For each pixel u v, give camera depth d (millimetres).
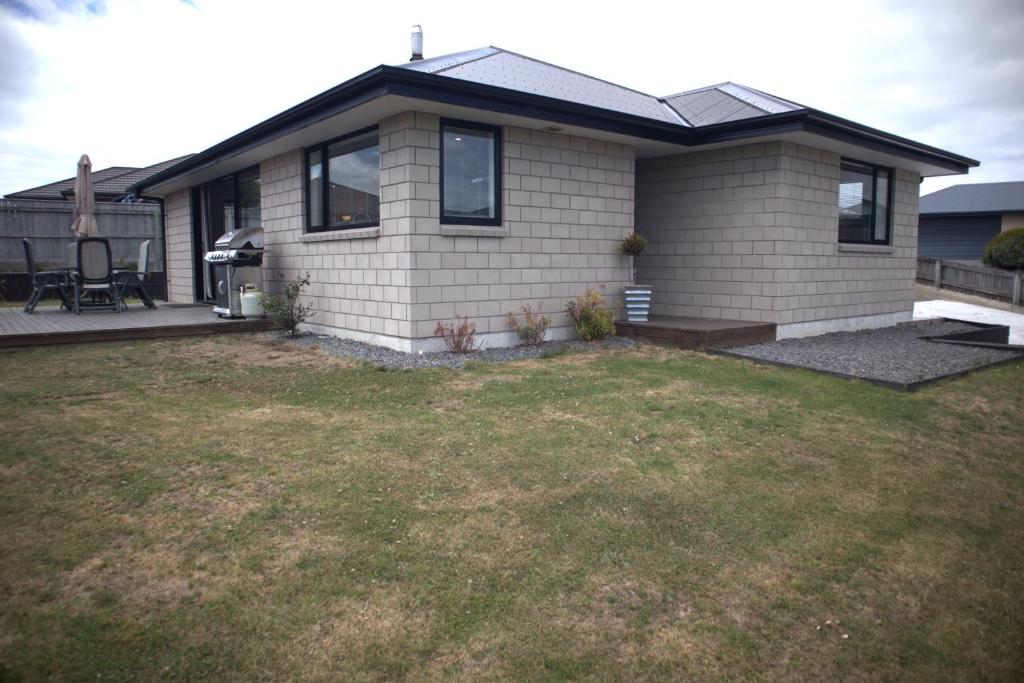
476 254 8344
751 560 3291
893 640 2730
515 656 2508
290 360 7625
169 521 3424
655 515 3727
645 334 9242
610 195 9789
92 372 6809
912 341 10172
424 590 2893
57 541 3188
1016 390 6949
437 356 7812
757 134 9258
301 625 2625
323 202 9562
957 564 3357
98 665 2352
